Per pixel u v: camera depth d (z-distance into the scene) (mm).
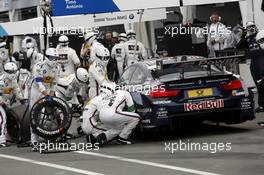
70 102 42188
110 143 37062
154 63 37906
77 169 28734
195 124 40438
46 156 33750
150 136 38406
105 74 44156
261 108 45156
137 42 54406
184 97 35062
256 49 43344
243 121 36906
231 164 27562
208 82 35500
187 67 36938
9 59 58656
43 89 37156
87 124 36094
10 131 40781
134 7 43625
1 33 63469
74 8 43312
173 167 27672
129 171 27391
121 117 35375
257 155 29422
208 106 35312
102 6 43469
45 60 37844
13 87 40875
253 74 43844
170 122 34812
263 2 49031
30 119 36094
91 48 49219
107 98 35875
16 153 35875
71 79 41656
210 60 35281
